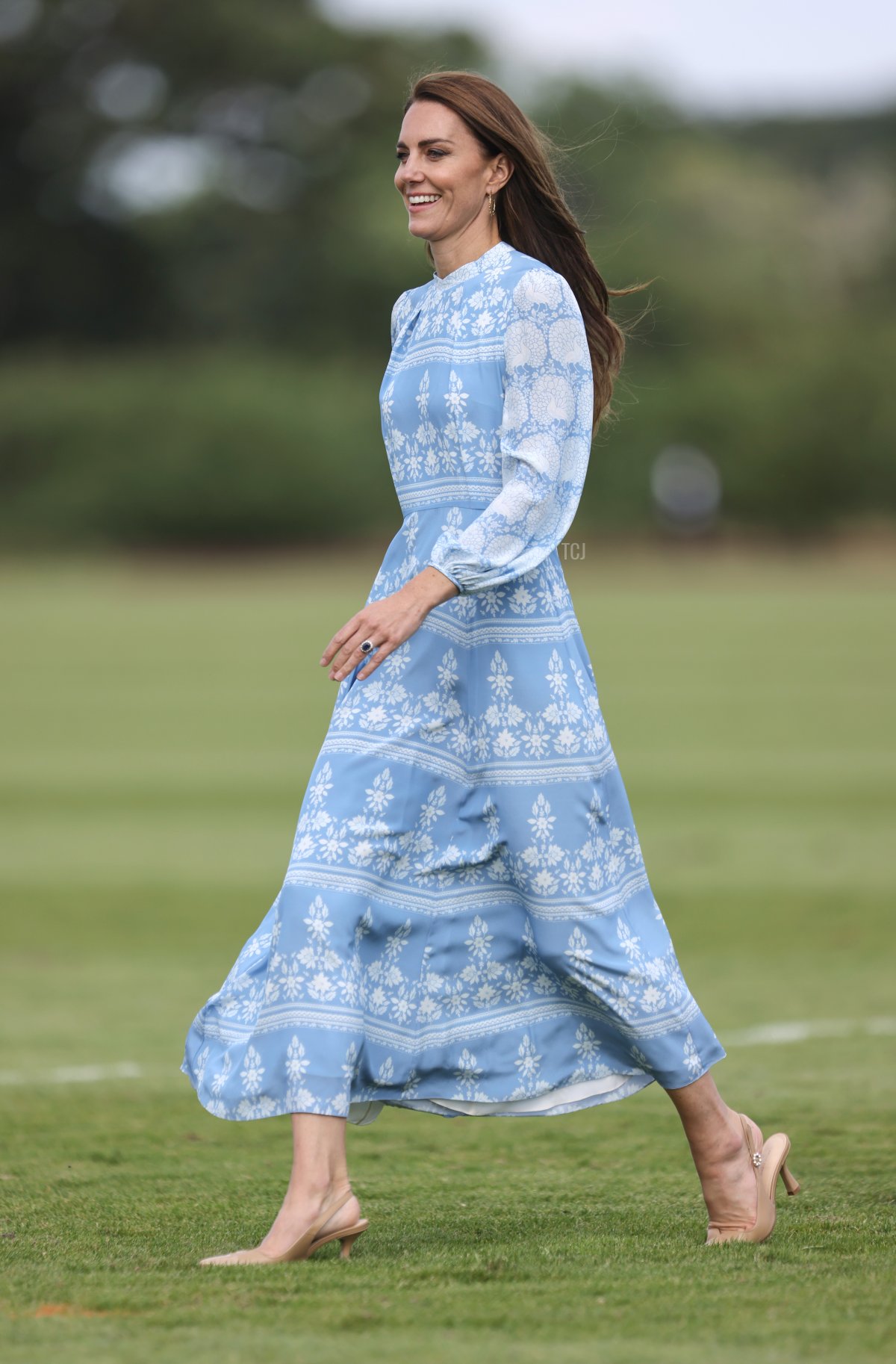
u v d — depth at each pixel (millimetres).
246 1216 12977
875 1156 14812
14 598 137375
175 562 190375
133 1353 9359
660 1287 10672
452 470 12023
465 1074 11938
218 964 26000
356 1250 11734
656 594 140625
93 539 194125
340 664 11344
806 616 115812
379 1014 11688
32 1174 14516
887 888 31656
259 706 67688
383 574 12383
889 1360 9250
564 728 11820
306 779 48094
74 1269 11250
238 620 113875
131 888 32531
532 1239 12102
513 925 12000
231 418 198000
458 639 11859
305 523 196250
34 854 36469
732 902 30453
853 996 23000
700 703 67562
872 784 46250
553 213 12422
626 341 12961
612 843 12094
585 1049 12141
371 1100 11859
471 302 11992
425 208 12188
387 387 12336
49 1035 21031
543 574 11969
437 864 11766
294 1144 11383
